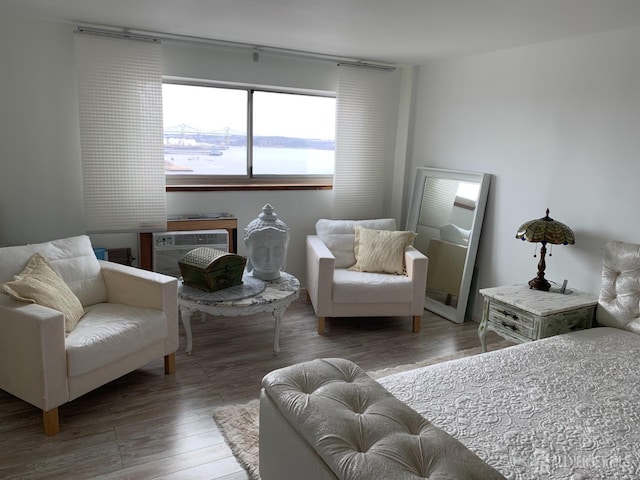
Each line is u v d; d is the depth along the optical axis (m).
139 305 2.91
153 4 2.77
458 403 1.85
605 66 2.99
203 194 4.07
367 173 4.62
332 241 4.14
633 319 2.69
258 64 4.05
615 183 2.99
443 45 3.57
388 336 3.70
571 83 3.20
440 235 4.27
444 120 4.28
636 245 2.75
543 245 3.14
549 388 2.00
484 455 1.54
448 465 1.37
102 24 3.32
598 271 3.12
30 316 2.20
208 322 3.82
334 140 4.59
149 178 3.72
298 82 4.23
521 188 3.61
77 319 2.60
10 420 2.43
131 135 3.61
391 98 4.68
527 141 3.54
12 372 2.34
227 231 3.99
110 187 3.62
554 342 2.49
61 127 3.52
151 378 2.91
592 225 3.14
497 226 3.83
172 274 3.87
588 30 2.97
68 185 3.62
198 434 2.38
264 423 1.83
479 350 3.46
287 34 3.40
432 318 4.14
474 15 2.73
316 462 1.49
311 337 3.62
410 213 4.57
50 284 2.57
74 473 2.07
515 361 2.24
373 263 3.91
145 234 3.82
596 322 2.96
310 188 4.47
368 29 3.17
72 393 2.36
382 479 1.30
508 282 3.77
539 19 2.76
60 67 3.45
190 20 3.11
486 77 3.83
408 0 2.49
